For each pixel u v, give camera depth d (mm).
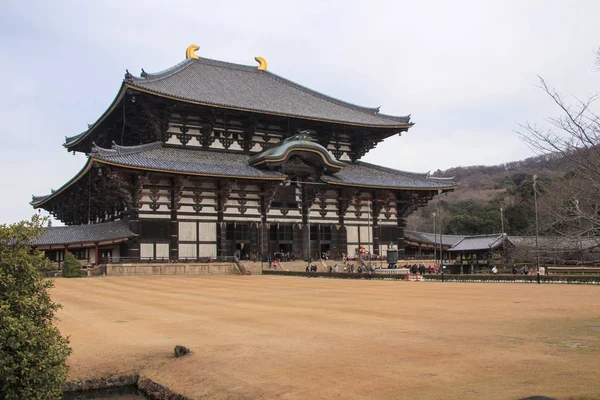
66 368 11500
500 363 14141
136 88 60844
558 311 24125
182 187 63625
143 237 61969
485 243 86188
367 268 66312
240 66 90562
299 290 38250
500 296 32062
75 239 59219
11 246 11133
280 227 72625
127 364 16438
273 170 69375
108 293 36062
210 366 15367
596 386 11805
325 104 87250
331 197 76688
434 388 12219
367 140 84000
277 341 18047
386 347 16531
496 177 192500
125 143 78562
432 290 37594
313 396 12211
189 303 29750
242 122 74438
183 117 69750
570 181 16453
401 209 82125
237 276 57906
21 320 10453
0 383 10297
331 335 18828
